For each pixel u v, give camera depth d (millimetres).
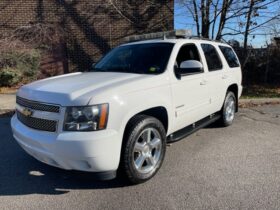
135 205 3617
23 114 4047
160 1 14750
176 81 4645
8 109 8766
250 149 5480
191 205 3596
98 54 14891
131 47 5336
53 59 14609
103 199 3766
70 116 3516
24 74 13242
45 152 3668
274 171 4512
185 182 4176
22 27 14164
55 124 3604
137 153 4012
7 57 12797
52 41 14500
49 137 3625
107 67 5090
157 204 3633
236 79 6871
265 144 5762
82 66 14883
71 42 14703
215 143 5812
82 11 14570
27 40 14250
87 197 3818
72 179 4301
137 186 4074
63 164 3633
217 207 3545
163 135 4336
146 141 4086
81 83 4008
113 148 3602
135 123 3879
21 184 4184
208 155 5184
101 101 3531
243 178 4285
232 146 5645
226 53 6727
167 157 5090
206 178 4293
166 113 4477
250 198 3730
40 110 3758
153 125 4129
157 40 5238
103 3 14570
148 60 4801
